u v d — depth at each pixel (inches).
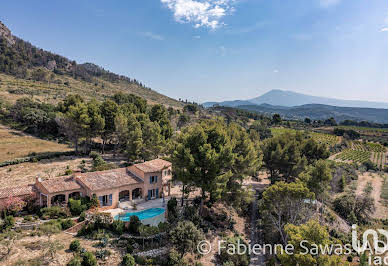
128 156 2380.7
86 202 1502.2
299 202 1487.5
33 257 1008.9
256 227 1770.4
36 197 1465.3
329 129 7514.8
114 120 2549.2
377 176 3710.6
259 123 6461.6
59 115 2920.8
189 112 6156.5
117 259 1124.5
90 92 6569.9
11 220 1221.7
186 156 1471.5
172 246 1302.9
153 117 3324.3
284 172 2315.5
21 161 2199.8
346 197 2288.4
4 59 6825.8
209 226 1617.9
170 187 2068.2
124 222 1371.8
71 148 2827.3
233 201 1732.3
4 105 3700.8
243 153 1791.3
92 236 1266.0
